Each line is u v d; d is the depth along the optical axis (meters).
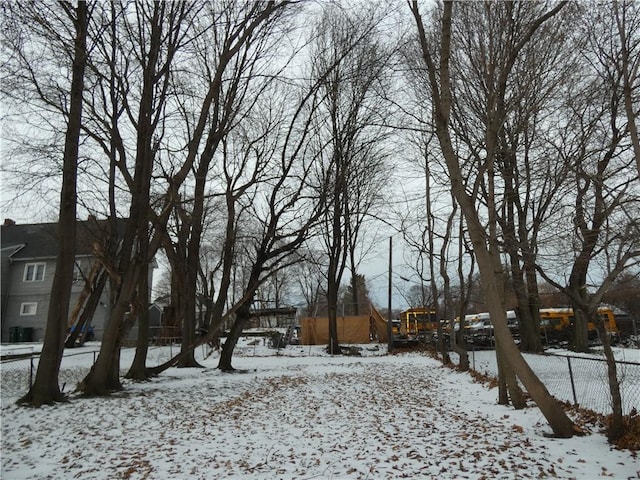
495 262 9.57
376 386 13.73
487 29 9.78
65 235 11.88
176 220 19.39
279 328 50.50
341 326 38.31
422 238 18.83
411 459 6.30
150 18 13.51
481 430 7.73
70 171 12.05
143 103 13.65
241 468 6.12
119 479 5.92
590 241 7.51
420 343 30.92
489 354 23.00
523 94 8.97
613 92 9.29
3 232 42.03
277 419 9.19
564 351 23.30
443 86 7.88
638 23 10.54
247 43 16.45
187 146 14.70
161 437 7.93
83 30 12.19
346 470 5.92
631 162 8.27
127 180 13.89
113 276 13.70
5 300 38.25
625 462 5.63
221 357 19.12
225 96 17.00
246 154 18.48
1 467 6.61
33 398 11.04
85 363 21.36
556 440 6.75
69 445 7.61
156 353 27.05
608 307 28.34
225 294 19.20
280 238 18.19
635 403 8.86
